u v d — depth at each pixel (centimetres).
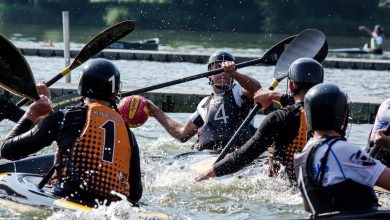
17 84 1208
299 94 1244
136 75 3672
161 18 11556
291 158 1256
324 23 11406
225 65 1662
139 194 1100
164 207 1253
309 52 1770
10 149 1043
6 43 1166
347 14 11512
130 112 1730
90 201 1021
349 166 852
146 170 1568
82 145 1023
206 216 1190
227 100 1712
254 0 11594
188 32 10700
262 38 9369
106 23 11838
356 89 3344
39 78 3425
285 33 11456
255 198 1312
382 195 1252
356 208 848
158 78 3538
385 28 11362
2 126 2116
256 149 1246
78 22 12031
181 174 1499
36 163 1322
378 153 1297
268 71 3909
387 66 4431
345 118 895
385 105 1332
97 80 1047
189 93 2720
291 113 1236
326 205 857
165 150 1909
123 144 1048
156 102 2752
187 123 1786
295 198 1273
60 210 1001
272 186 1312
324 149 862
